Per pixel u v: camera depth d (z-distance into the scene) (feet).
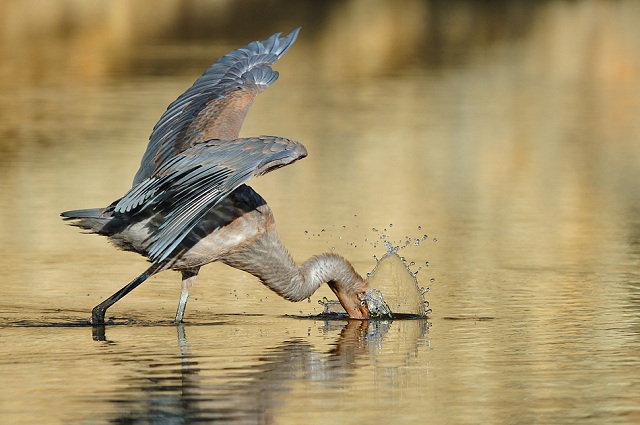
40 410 28.96
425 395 30.58
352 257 49.90
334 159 74.08
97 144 76.59
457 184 67.56
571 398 30.25
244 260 40.40
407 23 156.15
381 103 95.66
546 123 88.48
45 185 64.75
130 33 136.98
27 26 142.41
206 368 33.24
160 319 40.37
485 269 47.83
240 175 34.22
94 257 50.08
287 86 104.73
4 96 96.17
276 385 31.48
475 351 35.40
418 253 50.88
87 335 37.73
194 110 40.60
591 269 47.70
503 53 129.18
